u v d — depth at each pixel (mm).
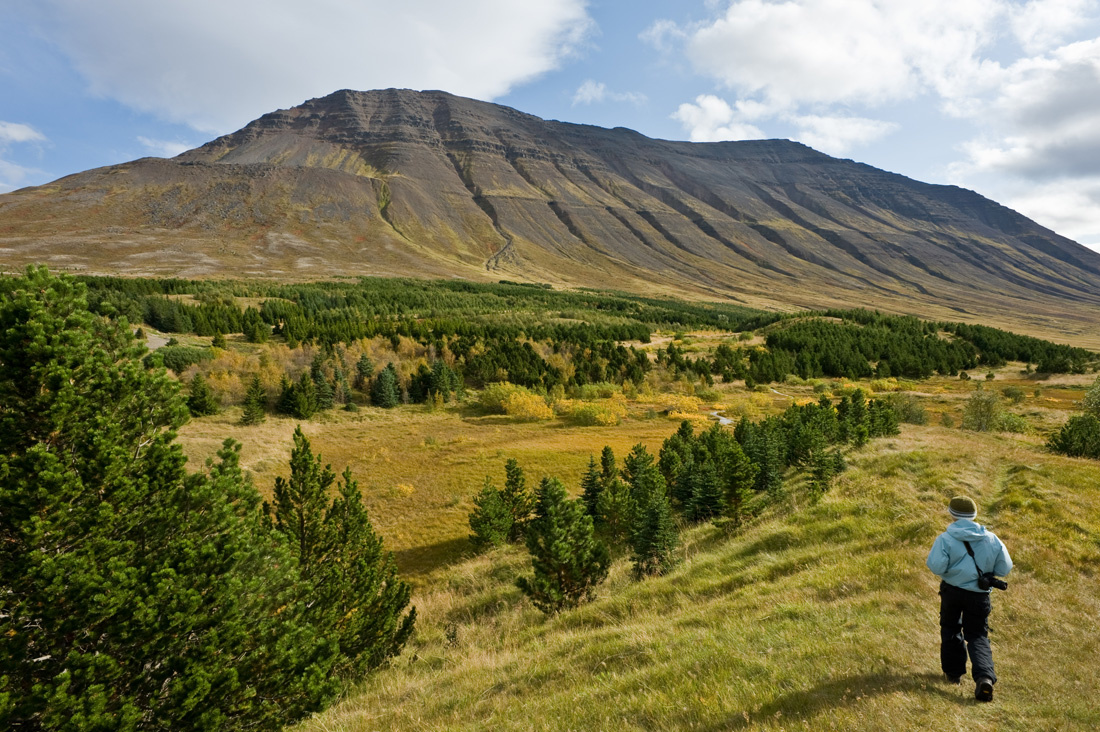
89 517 7281
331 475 15977
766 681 6730
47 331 7559
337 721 8789
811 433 34781
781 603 10438
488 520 31234
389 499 44312
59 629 6652
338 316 143375
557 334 134000
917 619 8281
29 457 6875
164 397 8703
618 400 94188
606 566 17828
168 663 7336
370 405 89188
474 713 7914
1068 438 26859
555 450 61594
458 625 17469
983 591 5914
